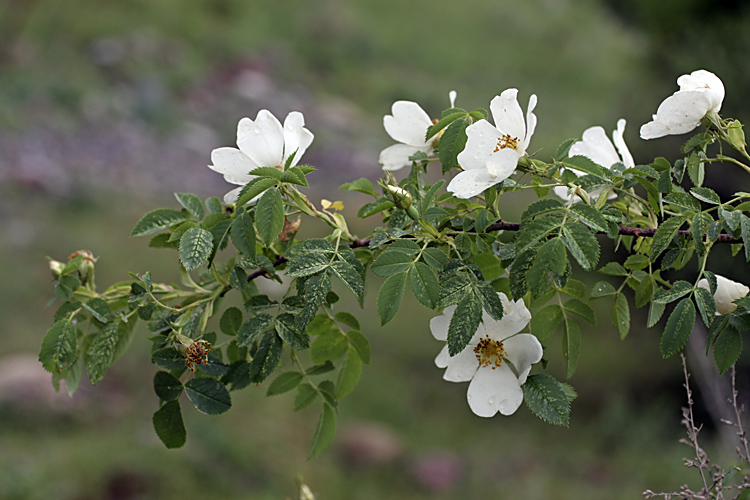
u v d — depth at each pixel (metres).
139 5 18.05
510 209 9.26
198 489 5.70
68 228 10.03
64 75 14.95
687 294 1.22
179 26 18.12
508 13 21.88
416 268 1.16
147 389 6.86
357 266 1.23
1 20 15.52
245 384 1.39
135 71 15.84
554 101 18.56
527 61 20.41
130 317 1.55
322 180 13.20
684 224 1.38
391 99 18.08
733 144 1.29
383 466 6.61
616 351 8.17
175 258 9.66
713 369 4.32
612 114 16.02
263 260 1.31
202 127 14.70
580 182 1.20
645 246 1.39
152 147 13.33
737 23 7.68
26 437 5.86
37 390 6.21
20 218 9.95
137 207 11.12
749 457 1.70
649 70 8.80
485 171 1.24
